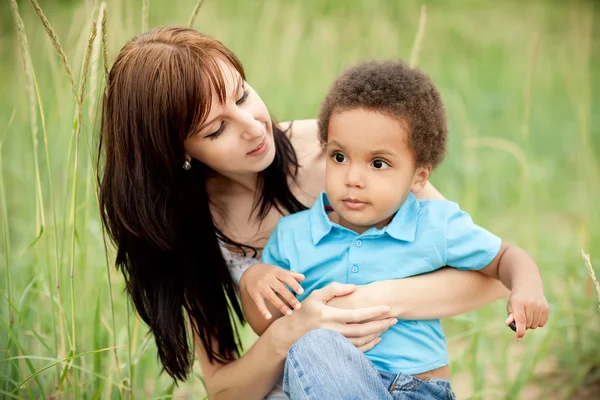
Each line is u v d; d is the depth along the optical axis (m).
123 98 1.52
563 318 2.36
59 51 1.52
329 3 4.74
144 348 1.81
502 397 2.16
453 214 1.60
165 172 1.56
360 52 4.15
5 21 4.05
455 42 5.08
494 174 3.50
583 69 3.35
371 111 1.47
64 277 2.08
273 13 3.86
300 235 1.65
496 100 4.29
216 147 1.53
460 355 2.25
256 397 1.66
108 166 1.60
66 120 2.23
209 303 1.74
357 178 1.49
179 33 1.55
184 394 2.14
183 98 1.46
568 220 3.25
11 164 2.96
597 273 2.49
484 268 1.59
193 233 1.68
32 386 1.96
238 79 1.52
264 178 1.74
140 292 1.69
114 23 2.20
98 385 1.88
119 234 1.64
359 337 1.50
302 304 1.55
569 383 2.25
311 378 1.39
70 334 1.86
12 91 3.62
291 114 3.43
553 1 5.45
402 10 5.04
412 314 1.55
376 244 1.59
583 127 3.13
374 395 1.39
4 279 2.25
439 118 1.56
